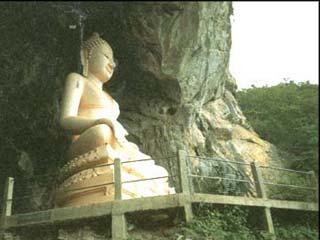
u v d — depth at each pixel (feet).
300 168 50.75
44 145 44.14
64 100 36.42
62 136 43.16
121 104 45.42
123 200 29.78
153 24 33.99
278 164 51.34
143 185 34.37
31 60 39.45
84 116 37.04
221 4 34.09
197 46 37.27
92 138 33.58
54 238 30.96
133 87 43.68
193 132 48.11
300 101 59.31
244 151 51.11
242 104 63.10
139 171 34.76
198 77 42.09
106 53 39.19
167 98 43.80
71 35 38.22
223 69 45.34
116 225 29.12
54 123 42.60
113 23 36.17
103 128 33.76
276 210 34.42
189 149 46.62
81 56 39.27
